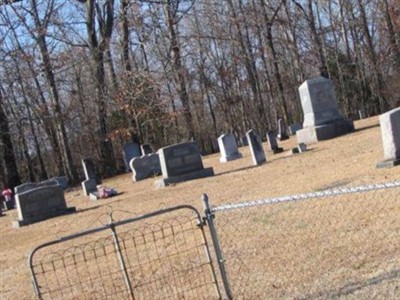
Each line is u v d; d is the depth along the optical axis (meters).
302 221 9.48
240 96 54.75
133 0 39.94
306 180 14.26
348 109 50.59
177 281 7.95
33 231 17.02
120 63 43.81
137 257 9.36
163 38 46.22
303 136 24.62
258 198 13.25
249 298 6.79
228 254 8.57
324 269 7.18
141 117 42.56
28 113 47.75
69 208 19.72
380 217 8.69
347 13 52.06
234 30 51.78
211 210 6.66
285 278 7.18
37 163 54.84
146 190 21.30
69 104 51.75
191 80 51.34
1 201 30.03
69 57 44.47
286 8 48.91
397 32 47.94
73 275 9.58
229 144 26.27
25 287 9.66
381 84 50.25
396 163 13.03
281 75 55.19
